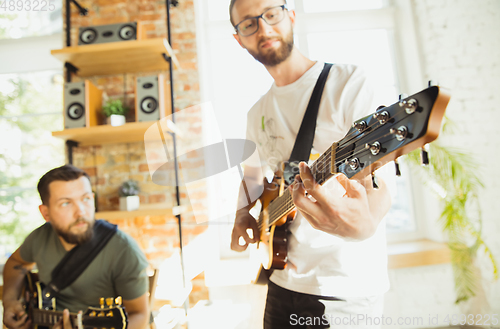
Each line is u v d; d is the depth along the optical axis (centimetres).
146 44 197
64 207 116
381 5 240
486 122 210
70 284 117
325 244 97
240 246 113
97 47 198
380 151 51
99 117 214
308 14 236
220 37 231
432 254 193
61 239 120
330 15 236
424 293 192
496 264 196
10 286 119
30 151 243
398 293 192
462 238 191
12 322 115
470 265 187
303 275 99
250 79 213
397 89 231
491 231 199
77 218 117
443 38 217
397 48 234
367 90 95
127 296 118
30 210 236
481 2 219
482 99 212
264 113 116
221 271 195
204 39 231
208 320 188
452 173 186
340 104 96
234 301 187
